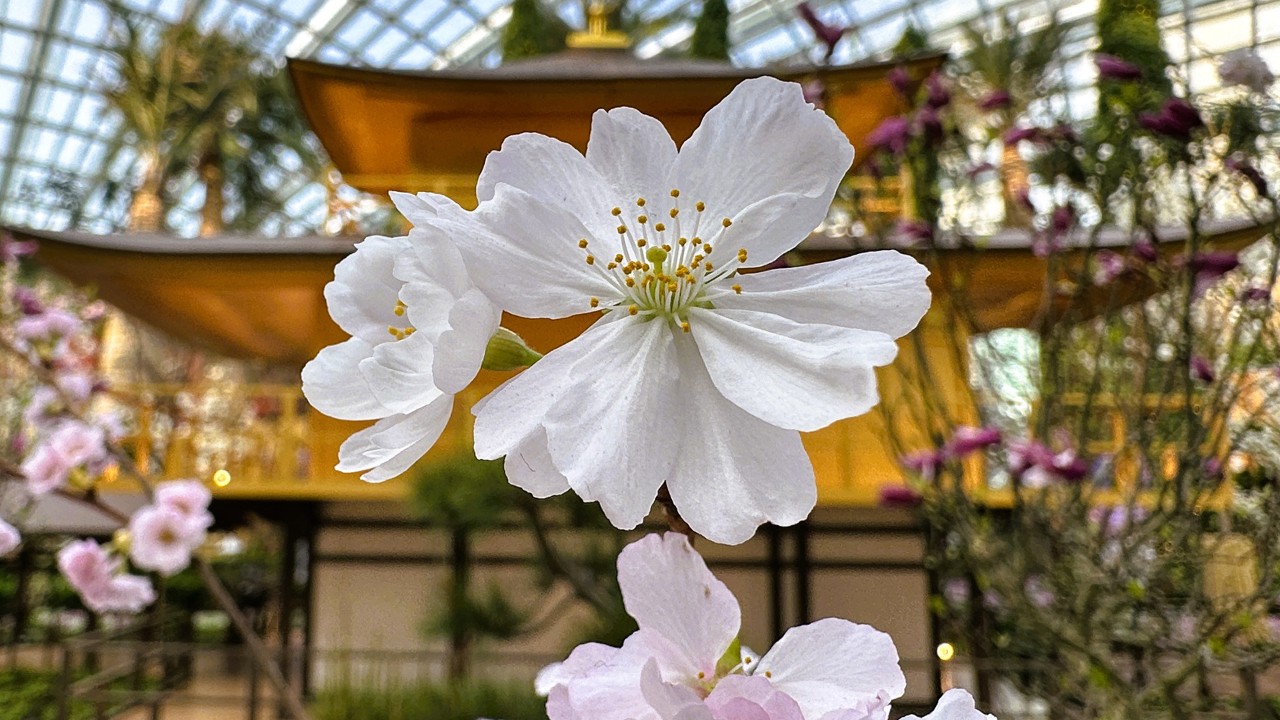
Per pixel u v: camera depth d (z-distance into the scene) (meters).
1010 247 5.24
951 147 2.83
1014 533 2.37
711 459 0.50
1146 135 1.98
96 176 20.27
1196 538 2.14
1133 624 2.31
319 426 6.78
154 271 6.23
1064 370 2.38
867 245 2.82
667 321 0.54
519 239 0.53
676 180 0.57
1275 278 1.88
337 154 7.18
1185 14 3.32
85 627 10.91
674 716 0.41
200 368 13.82
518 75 6.08
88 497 2.51
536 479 0.48
